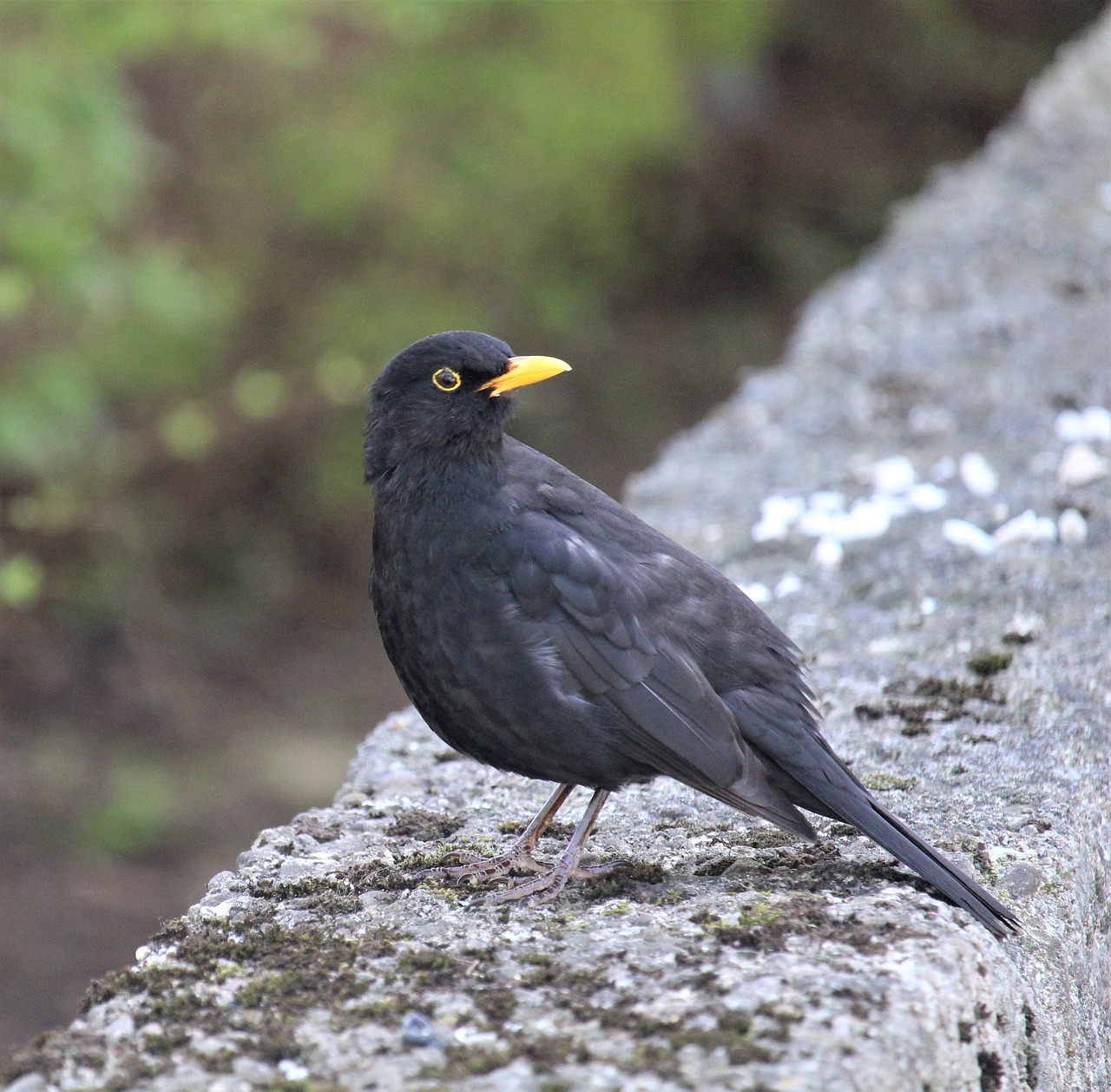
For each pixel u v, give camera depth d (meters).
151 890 16.19
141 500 20.53
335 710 20.25
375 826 6.72
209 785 18.31
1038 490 9.52
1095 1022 5.94
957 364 11.31
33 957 14.88
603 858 6.24
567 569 6.10
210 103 20.72
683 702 6.01
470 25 23.42
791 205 31.67
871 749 7.07
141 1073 4.45
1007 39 33.56
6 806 17.44
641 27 25.17
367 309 22.44
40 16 14.67
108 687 19.80
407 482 6.34
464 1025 4.67
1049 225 13.59
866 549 9.12
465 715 6.26
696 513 9.88
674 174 29.91
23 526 18.03
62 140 14.49
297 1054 4.53
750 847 6.26
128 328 18.56
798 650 6.52
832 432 10.73
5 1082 4.46
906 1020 4.58
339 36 20.23
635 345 29.33
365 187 22.09
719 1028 4.55
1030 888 5.80
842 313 12.70
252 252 21.67
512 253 24.64
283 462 22.00
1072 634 8.10
